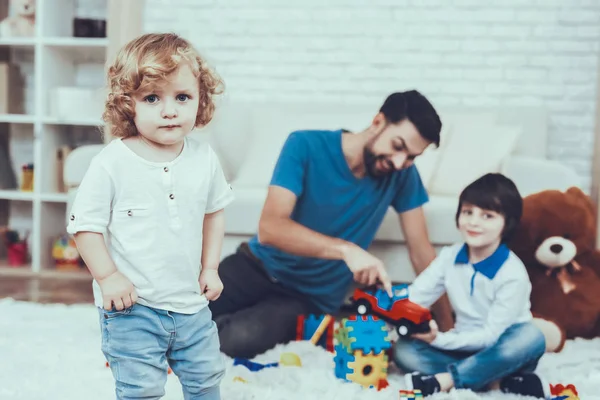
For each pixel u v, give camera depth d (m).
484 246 1.69
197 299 1.22
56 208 3.54
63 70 3.57
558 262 2.10
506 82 3.20
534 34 3.18
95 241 1.14
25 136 3.70
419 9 3.22
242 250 2.15
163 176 1.18
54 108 3.39
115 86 1.17
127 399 1.16
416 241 2.13
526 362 1.60
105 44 3.33
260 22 3.30
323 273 2.07
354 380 1.60
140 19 3.27
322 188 2.05
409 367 1.68
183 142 1.24
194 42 3.32
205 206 1.24
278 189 1.99
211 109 1.28
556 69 3.18
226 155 3.07
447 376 1.58
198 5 3.32
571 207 2.10
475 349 1.63
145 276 1.16
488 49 3.20
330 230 2.09
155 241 1.17
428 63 3.23
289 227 1.93
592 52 3.16
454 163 2.63
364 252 1.82
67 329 2.07
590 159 3.18
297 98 3.30
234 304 2.08
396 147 1.96
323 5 3.27
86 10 3.64
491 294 1.65
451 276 1.72
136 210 1.16
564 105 3.18
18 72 3.60
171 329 1.18
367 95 3.26
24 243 3.49
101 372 1.62
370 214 2.11
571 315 2.09
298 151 2.04
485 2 3.19
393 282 2.39
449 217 2.32
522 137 3.04
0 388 1.48
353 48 3.26
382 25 3.24
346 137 2.06
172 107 1.16
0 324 2.12
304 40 3.28
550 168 2.52
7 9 3.66
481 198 1.64
